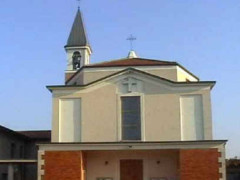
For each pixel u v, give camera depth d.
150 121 28.73
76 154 27.94
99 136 28.75
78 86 29.41
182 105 28.75
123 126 28.84
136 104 29.06
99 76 32.16
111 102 29.17
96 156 30.09
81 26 48.44
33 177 42.75
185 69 33.00
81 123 29.00
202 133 28.25
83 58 46.91
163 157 29.88
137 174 29.75
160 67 31.92
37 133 46.84
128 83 29.30
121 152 29.97
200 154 27.30
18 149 41.78
